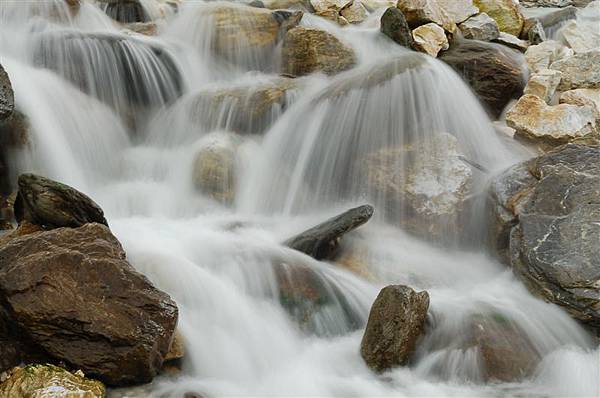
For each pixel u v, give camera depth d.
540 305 6.56
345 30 12.83
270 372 5.71
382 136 8.89
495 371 5.77
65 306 5.11
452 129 9.15
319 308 6.40
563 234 6.66
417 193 8.19
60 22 11.53
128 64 10.50
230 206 8.67
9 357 5.08
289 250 7.14
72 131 8.98
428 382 5.70
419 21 12.27
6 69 8.96
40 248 5.57
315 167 8.98
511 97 11.23
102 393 5.01
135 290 5.33
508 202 7.49
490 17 13.78
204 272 6.42
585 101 10.32
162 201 8.56
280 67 11.87
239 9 12.71
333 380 5.65
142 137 10.34
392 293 5.83
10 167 7.95
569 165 7.44
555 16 15.62
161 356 5.29
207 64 11.95
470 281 7.32
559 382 5.75
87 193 8.47
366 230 7.96
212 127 9.99
